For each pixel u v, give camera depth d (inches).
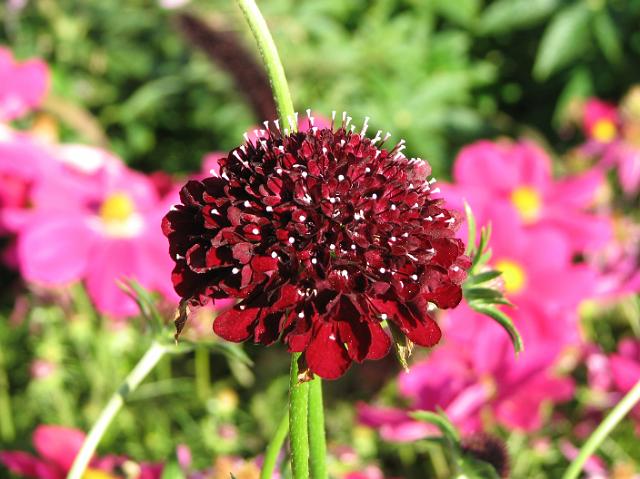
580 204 13.6
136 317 14.1
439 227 5.2
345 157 5.3
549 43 17.6
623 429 13.2
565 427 13.5
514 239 12.4
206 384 13.8
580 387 13.8
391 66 17.2
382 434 11.7
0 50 15.0
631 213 16.2
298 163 5.2
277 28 16.9
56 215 12.6
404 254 5.0
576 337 12.8
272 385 13.9
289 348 5.0
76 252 12.5
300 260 5.0
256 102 12.4
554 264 12.4
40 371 12.9
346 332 5.1
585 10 17.6
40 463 9.7
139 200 13.1
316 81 16.8
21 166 13.2
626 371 12.5
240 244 5.0
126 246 12.7
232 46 12.4
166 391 13.5
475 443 8.3
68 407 13.3
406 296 5.0
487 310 6.5
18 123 17.0
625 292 13.0
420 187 5.4
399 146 5.6
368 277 5.1
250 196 5.2
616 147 16.4
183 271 5.3
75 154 14.1
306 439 5.5
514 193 13.6
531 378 11.7
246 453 13.2
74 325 13.3
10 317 14.9
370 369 13.7
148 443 13.0
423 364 12.2
